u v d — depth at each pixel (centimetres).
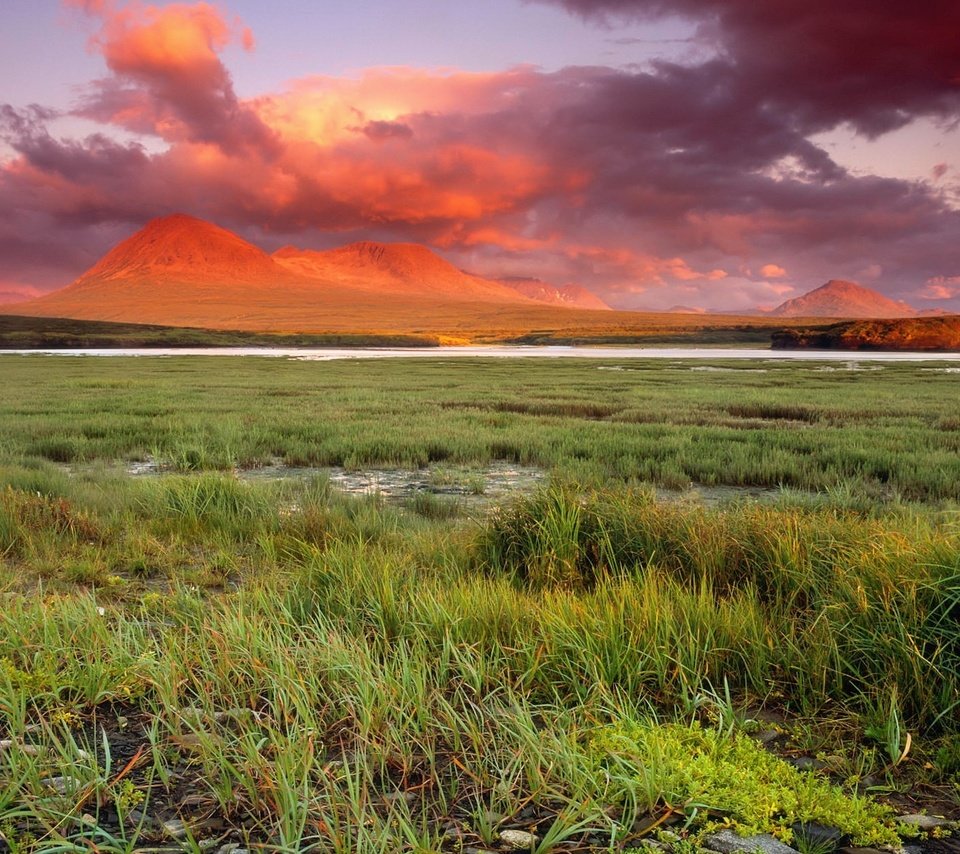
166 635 493
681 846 288
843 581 507
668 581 573
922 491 1247
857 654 449
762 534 639
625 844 294
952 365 7319
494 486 1354
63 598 592
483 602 523
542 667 442
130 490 1141
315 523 888
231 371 5828
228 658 439
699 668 442
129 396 3238
